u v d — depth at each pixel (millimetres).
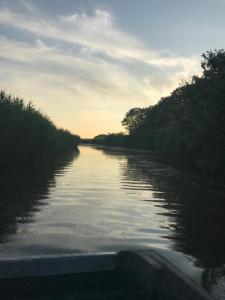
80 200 14859
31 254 8008
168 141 43750
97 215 12172
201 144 29234
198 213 13211
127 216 12234
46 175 23797
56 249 8422
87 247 8703
